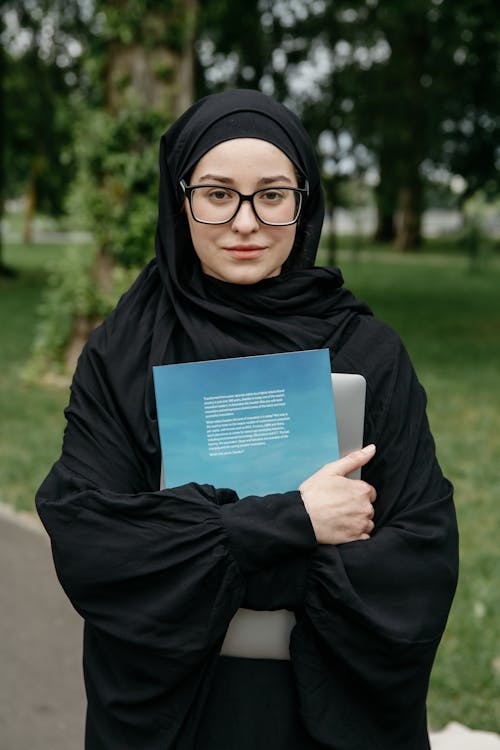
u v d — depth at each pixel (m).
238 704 1.56
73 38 15.88
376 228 42.12
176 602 1.48
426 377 10.07
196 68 15.91
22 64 18.16
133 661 1.51
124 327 1.67
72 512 1.53
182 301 1.65
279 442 1.56
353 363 1.63
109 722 1.57
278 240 1.60
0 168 24.52
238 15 15.08
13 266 27.11
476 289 21.41
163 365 1.60
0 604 4.11
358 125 18.28
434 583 1.54
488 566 4.41
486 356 11.66
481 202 24.09
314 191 1.71
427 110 18.94
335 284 1.71
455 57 18.16
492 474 6.14
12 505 5.44
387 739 1.55
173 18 8.34
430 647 1.53
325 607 1.49
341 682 1.53
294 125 1.64
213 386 1.55
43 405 8.16
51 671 3.54
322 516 1.49
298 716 1.55
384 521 1.58
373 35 17.58
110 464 1.59
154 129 8.41
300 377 1.56
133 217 8.55
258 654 1.56
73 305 9.12
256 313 1.64
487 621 3.81
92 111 8.70
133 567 1.49
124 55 8.37
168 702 1.52
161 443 1.56
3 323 13.91
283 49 16.59
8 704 3.30
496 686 3.27
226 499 1.53
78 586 1.52
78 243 9.00
